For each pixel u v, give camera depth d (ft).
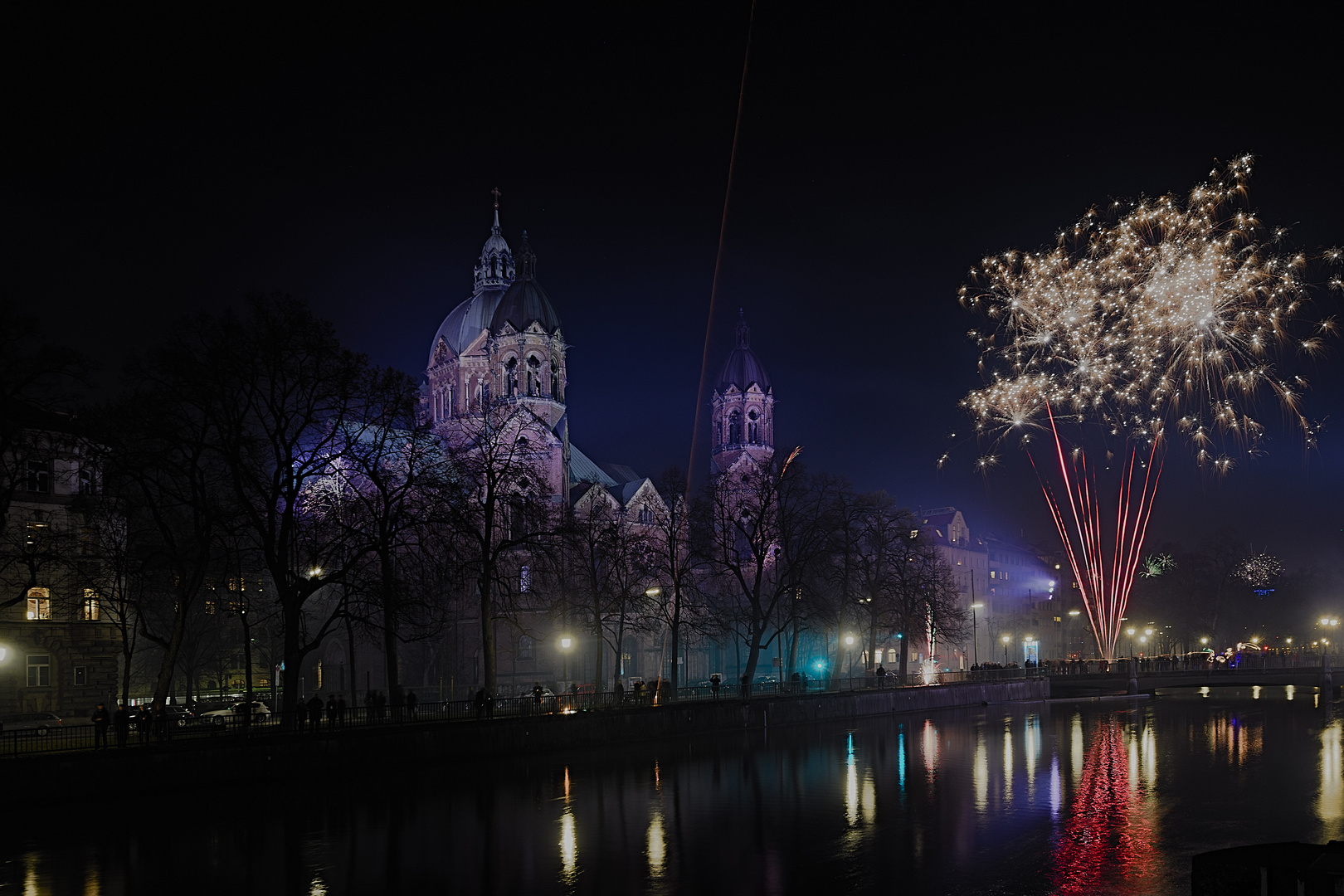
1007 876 94.22
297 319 165.17
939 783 144.36
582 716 181.47
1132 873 94.89
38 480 201.87
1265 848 52.49
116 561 181.68
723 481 302.25
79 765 125.29
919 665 408.87
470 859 101.24
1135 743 192.44
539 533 206.59
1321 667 335.26
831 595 296.71
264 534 162.30
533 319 341.82
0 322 150.71
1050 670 336.70
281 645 248.73
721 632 299.17
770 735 207.10
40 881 93.50
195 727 149.28
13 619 198.08
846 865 98.53
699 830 113.60
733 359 423.23
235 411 163.63
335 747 148.25
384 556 172.24
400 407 178.50
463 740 163.32
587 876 95.14
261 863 99.66
